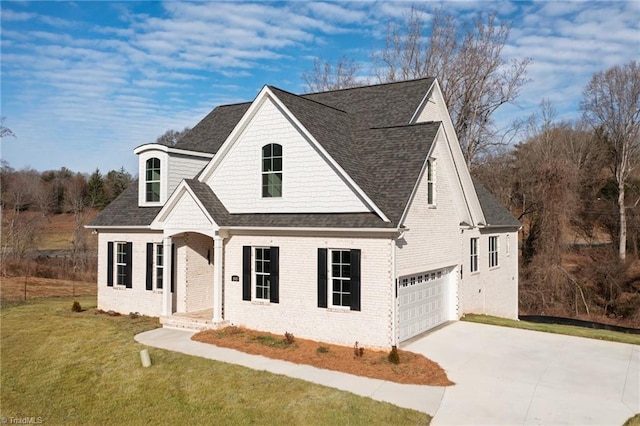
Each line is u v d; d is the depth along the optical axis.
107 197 78.19
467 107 42.72
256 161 17.84
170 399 11.77
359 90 23.59
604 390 12.00
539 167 39.12
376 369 13.23
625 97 45.41
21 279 35.44
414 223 16.59
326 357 14.24
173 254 19.88
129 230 21.31
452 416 10.38
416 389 11.89
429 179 18.14
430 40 43.09
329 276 15.79
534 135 55.16
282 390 11.81
